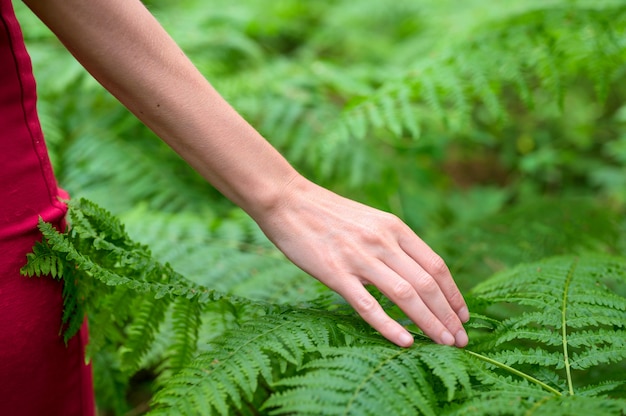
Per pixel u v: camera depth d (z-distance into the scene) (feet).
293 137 5.00
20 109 2.19
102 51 2.13
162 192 4.39
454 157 7.10
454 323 2.33
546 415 2.03
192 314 2.61
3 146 2.15
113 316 2.56
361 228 2.30
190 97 2.20
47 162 2.30
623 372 2.65
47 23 2.12
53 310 2.31
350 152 4.87
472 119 6.68
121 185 4.42
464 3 6.56
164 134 2.23
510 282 2.74
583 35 3.76
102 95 4.58
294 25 7.39
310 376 2.12
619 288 3.47
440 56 4.03
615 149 5.49
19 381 2.25
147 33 2.16
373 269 2.28
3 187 2.16
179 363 2.66
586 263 2.84
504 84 5.85
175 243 3.32
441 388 2.26
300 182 2.32
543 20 3.91
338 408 2.04
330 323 2.37
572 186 6.55
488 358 2.32
